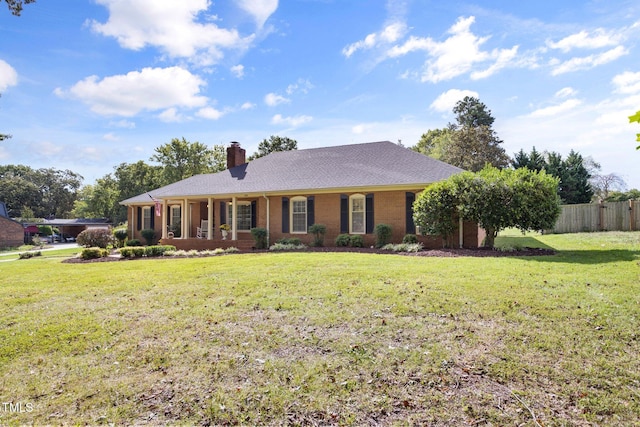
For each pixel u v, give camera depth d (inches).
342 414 111.2
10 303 255.3
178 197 741.9
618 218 726.5
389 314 198.2
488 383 125.9
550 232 816.9
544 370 133.0
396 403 116.0
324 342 164.6
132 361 151.9
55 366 149.2
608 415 106.9
